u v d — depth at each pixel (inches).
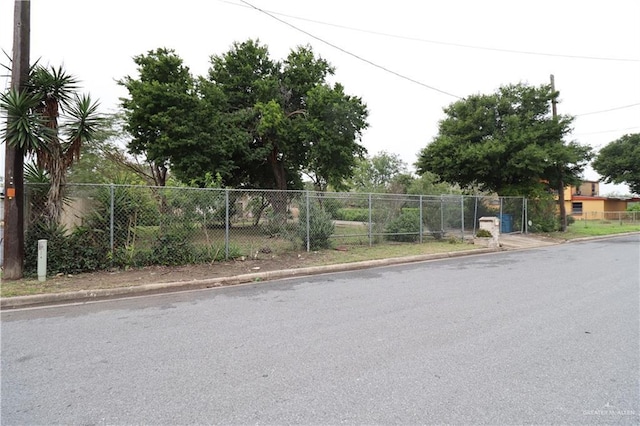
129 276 300.4
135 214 333.1
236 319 198.4
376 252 458.0
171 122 593.6
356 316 202.8
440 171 815.1
